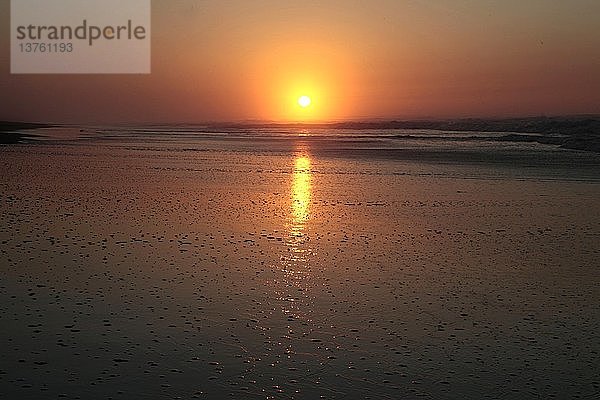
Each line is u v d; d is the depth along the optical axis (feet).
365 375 20.40
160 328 24.11
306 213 50.42
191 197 59.11
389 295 28.76
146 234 41.42
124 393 18.84
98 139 184.44
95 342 22.61
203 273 31.96
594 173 81.71
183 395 18.83
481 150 129.08
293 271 32.63
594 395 19.21
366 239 40.65
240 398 18.74
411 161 101.71
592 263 35.01
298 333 23.93
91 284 29.71
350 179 75.36
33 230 42.16
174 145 151.94
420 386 19.69
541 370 20.90
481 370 20.86
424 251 37.55
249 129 352.90
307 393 19.15
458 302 27.86
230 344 22.72
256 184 70.03
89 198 57.62
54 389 18.99
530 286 30.45
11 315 25.23
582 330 24.56
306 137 211.00
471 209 52.90
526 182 72.02
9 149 128.67
